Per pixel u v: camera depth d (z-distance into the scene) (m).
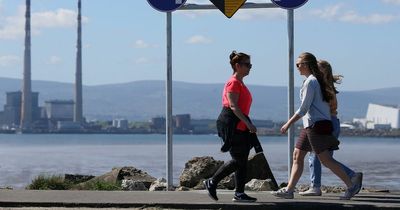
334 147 23.80
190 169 37.16
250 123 23.28
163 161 126.88
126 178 39.78
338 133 25.02
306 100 23.38
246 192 26.91
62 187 32.44
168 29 29.47
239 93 23.28
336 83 25.11
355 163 122.12
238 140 23.30
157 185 35.47
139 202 22.98
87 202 23.06
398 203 22.91
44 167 110.44
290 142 28.94
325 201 23.53
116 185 33.66
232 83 23.28
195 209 22.67
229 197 24.64
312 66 23.77
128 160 134.00
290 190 24.33
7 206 23.06
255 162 35.69
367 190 30.19
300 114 23.45
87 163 123.69
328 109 23.64
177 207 22.75
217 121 23.59
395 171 94.06
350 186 23.88
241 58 23.31
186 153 175.50
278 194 24.44
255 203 22.86
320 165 25.64
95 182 34.03
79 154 178.12
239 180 23.47
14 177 84.12
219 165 37.31
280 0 28.34
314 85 23.41
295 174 24.20
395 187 61.50
